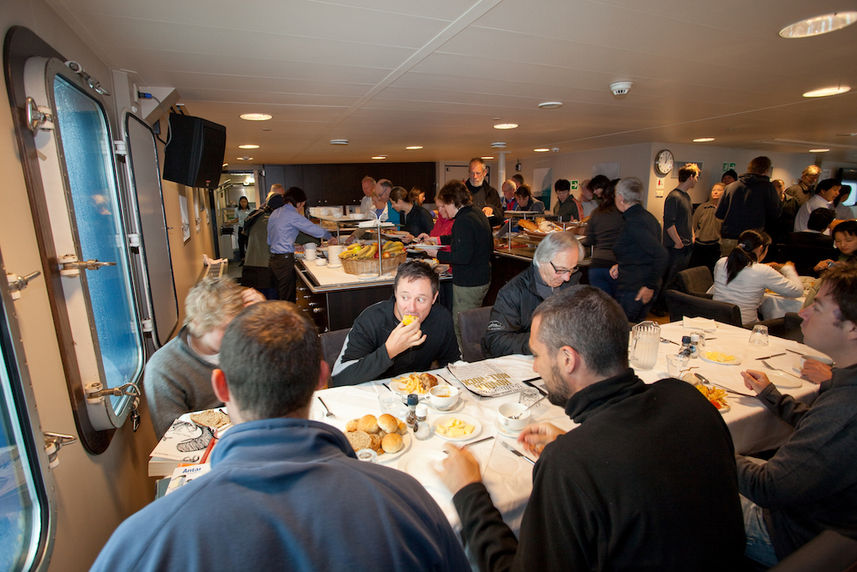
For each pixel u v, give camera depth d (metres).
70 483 1.20
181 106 3.21
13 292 0.93
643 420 0.80
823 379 1.66
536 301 2.09
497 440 1.26
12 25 1.12
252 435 0.58
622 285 3.39
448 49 2.07
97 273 1.72
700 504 0.75
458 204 3.33
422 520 0.59
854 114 4.00
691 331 2.24
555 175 8.38
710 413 0.86
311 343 0.66
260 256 5.01
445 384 1.57
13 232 1.02
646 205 6.53
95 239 1.76
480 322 2.33
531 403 1.45
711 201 5.71
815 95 3.18
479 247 3.38
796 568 0.72
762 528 1.27
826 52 2.18
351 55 2.14
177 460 1.16
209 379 1.58
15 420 0.88
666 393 0.88
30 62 1.14
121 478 1.64
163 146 3.08
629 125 4.62
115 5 1.49
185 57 2.09
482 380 1.62
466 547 0.95
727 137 5.78
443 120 4.10
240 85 2.66
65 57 1.56
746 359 1.89
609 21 1.75
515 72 2.49
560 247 1.96
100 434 1.41
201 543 0.47
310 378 0.65
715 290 3.17
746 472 1.18
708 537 0.75
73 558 1.18
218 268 6.86
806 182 6.11
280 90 2.81
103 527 1.40
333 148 6.31
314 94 2.95
